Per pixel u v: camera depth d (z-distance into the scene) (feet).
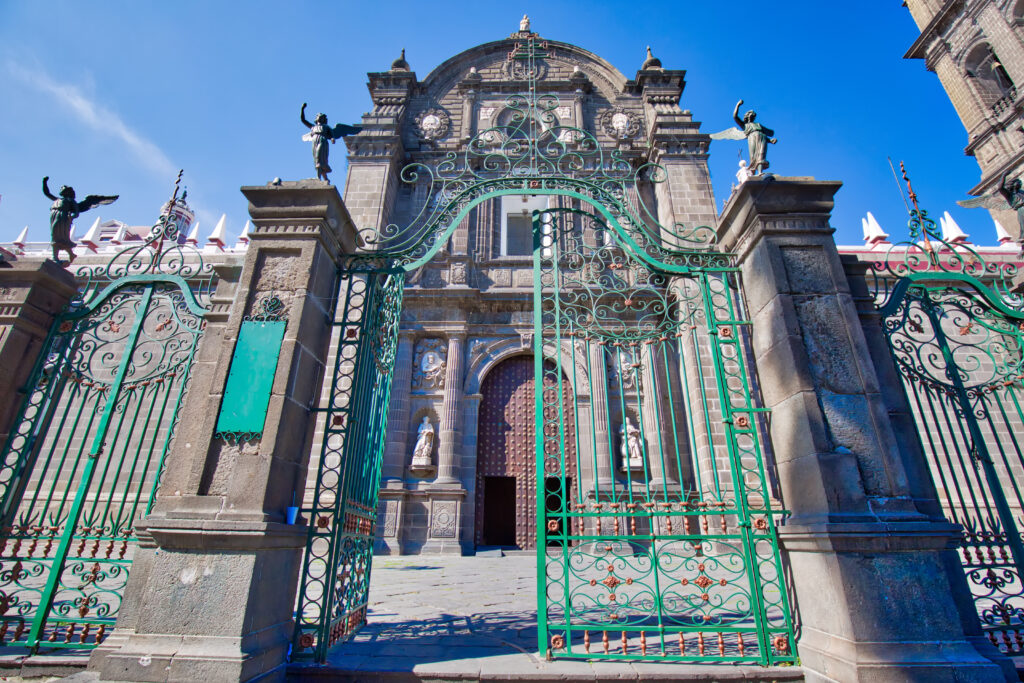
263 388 14.51
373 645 15.71
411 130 66.49
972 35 80.33
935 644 12.04
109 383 18.31
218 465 13.94
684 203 55.21
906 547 12.75
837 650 12.44
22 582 26.43
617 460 46.98
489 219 61.05
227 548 12.78
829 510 13.43
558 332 18.20
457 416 50.52
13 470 16.76
